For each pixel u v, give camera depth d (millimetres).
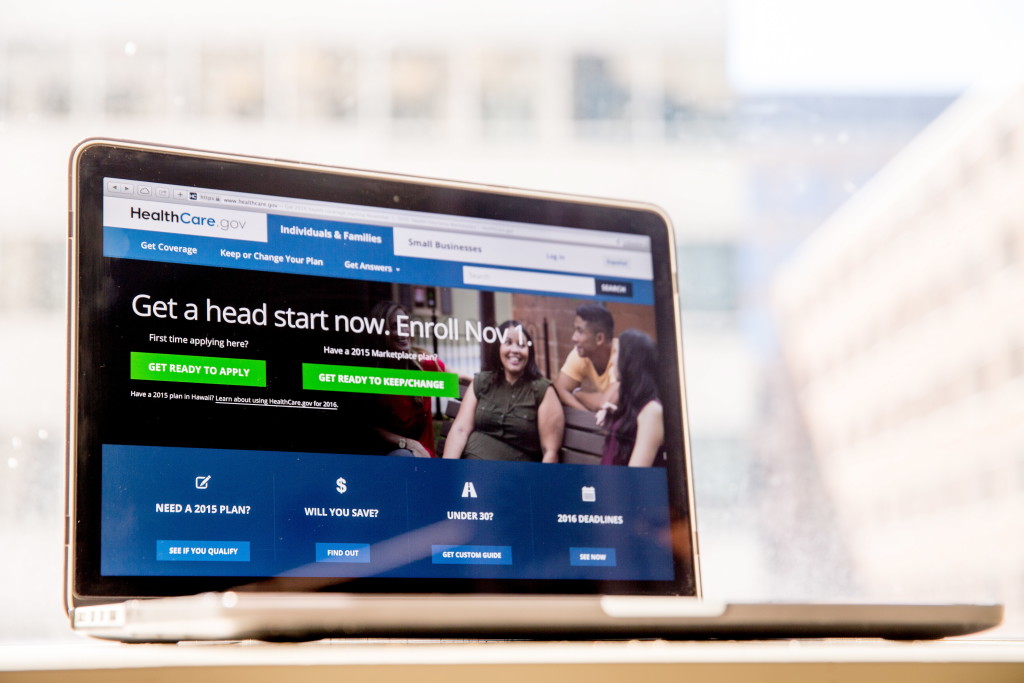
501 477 828
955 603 663
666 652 568
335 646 589
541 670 537
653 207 967
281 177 836
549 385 872
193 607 563
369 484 786
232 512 740
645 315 932
